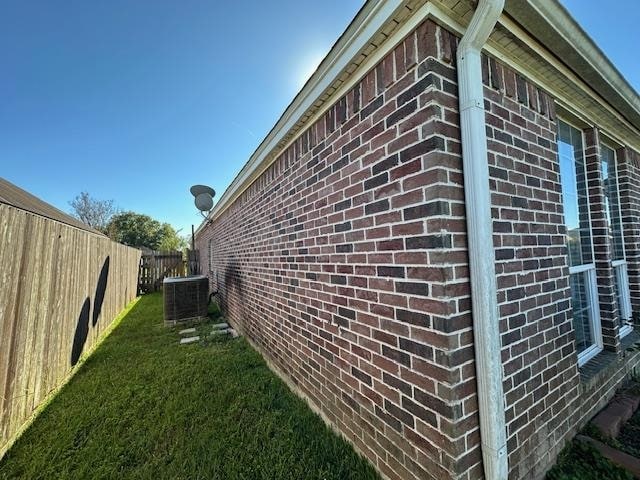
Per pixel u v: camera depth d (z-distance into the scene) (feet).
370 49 5.81
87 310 14.64
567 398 6.64
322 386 8.16
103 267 18.37
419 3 4.74
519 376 5.55
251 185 15.12
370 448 6.23
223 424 8.09
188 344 15.79
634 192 11.65
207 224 31.30
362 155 6.34
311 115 8.48
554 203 6.83
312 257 8.64
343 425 7.18
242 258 17.02
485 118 5.47
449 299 4.53
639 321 9.75
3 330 7.64
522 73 6.35
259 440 7.40
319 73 7.16
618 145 11.13
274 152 11.30
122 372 11.91
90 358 13.61
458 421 4.45
